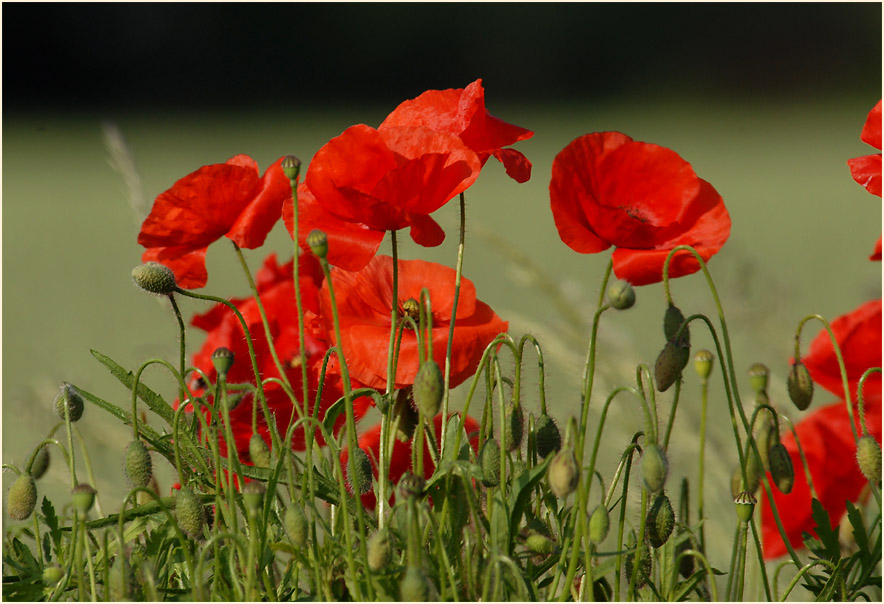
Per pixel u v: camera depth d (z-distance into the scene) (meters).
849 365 2.80
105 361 2.71
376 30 36.44
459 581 2.66
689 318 2.66
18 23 33.84
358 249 2.71
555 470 2.61
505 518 2.66
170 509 2.68
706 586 2.70
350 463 2.65
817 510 2.71
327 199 2.70
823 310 5.82
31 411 3.02
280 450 2.67
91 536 2.71
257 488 2.62
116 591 2.62
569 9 35.03
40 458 2.71
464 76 36.16
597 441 2.64
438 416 2.80
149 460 2.66
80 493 2.62
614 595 2.66
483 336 2.75
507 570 2.65
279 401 2.77
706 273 2.66
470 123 2.74
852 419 2.69
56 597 2.66
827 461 2.80
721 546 3.00
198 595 2.63
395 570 2.65
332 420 2.71
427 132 2.71
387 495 2.71
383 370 2.73
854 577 2.70
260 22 35.84
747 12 32.94
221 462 2.69
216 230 2.73
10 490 2.66
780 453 2.67
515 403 2.68
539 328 3.07
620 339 3.06
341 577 2.67
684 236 2.70
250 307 2.79
